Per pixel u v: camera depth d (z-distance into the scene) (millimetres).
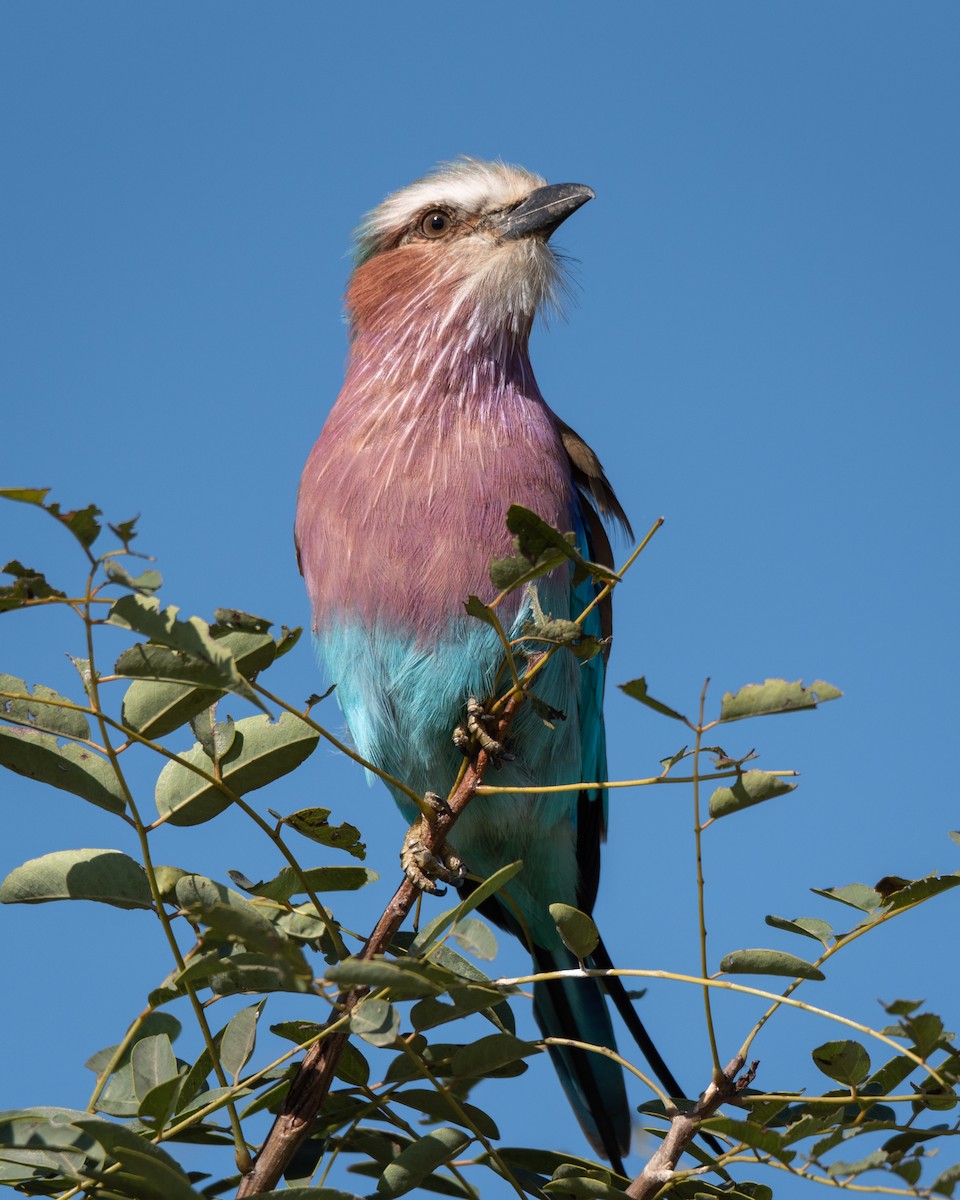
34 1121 5773
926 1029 5434
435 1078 6582
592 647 6656
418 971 5742
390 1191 6445
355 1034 5945
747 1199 6469
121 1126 5621
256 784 6664
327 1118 7023
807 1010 5816
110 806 6391
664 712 5957
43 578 5312
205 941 5859
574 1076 11289
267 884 6789
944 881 6242
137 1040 6766
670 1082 9484
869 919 6348
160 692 6309
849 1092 6488
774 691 5820
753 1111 6434
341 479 10836
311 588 11195
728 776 6031
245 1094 6336
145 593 5414
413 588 10430
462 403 10969
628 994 9273
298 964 5367
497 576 6285
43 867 6297
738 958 6238
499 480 10578
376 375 11305
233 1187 6816
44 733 6352
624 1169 10680
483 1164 6855
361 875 6902
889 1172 5531
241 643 6352
